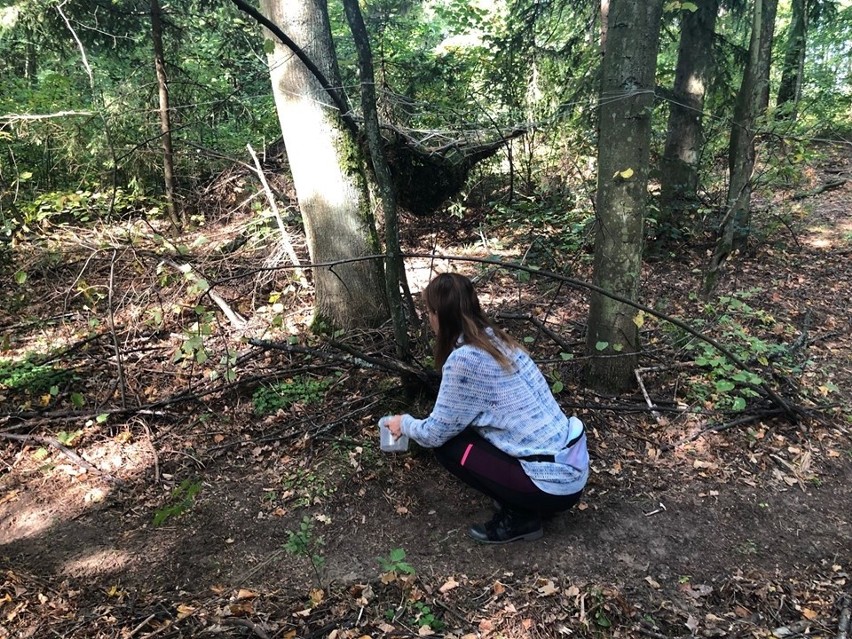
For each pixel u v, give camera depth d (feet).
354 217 14.38
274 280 18.37
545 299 17.70
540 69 27.02
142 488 10.57
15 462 11.28
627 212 11.50
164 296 17.15
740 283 19.98
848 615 7.73
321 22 13.35
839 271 21.18
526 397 8.14
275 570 8.75
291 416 12.31
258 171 20.42
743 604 8.06
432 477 10.61
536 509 8.53
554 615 7.72
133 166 24.48
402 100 23.00
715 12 22.86
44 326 16.56
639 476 10.60
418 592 8.14
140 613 7.84
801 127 22.54
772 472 10.72
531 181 25.58
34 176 24.53
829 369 14.20
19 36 26.99
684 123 23.59
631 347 12.41
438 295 8.16
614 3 10.68
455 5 30.53
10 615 7.77
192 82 25.58
